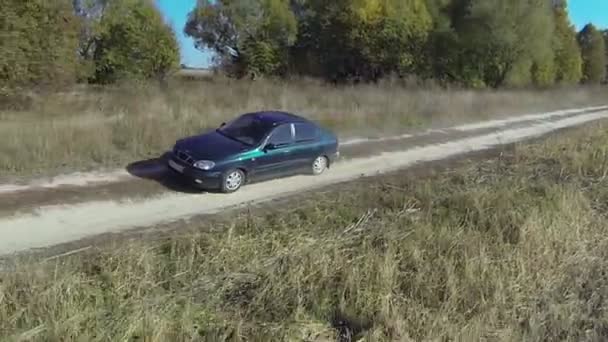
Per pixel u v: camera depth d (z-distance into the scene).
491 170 13.16
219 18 49.16
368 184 11.43
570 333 5.47
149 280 5.83
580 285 6.61
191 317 5.25
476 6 45.28
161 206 9.07
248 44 48.16
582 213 9.05
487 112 26.22
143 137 12.84
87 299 5.30
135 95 19.61
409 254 6.95
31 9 20.14
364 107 21.41
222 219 8.48
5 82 19.23
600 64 70.56
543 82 51.16
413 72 46.50
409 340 5.03
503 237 7.80
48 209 8.34
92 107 17.61
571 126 24.91
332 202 9.52
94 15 38.62
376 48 46.12
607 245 7.93
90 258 6.38
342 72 48.25
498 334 5.35
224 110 17.80
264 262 6.59
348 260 6.70
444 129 20.48
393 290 6.08
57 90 21.62
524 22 44.97
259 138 10.73
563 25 58.19
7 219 7.74
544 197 9.90
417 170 13.36
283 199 9.93
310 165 11.86
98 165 11.05
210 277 6.16
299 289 5.89
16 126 12.55
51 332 4.65
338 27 47.03
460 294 6.02
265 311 5.50
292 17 48.84
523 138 20.03
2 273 5.70
